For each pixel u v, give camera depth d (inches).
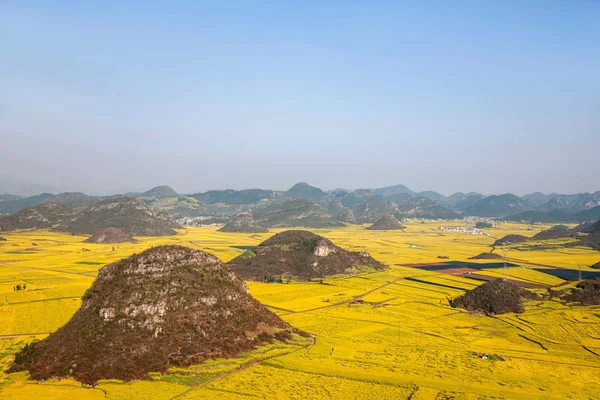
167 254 6348.4
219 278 6441.9
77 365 4581.7
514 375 5036.9
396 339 6264.8
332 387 4466.0
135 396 4092.0
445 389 4517.7
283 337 5915.4
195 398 4099.4
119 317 5191.9
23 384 4301.2
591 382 4928.6
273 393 4266.7
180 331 5265.8
